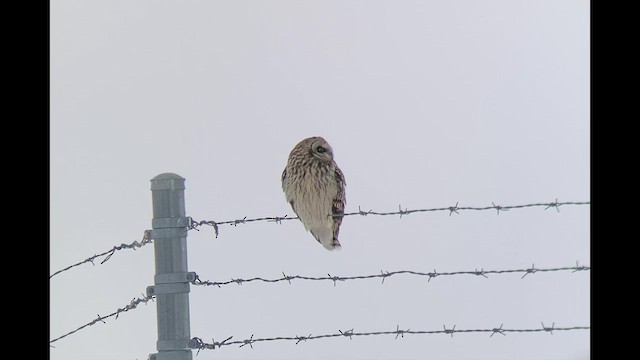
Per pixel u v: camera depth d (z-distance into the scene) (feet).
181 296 38.52
